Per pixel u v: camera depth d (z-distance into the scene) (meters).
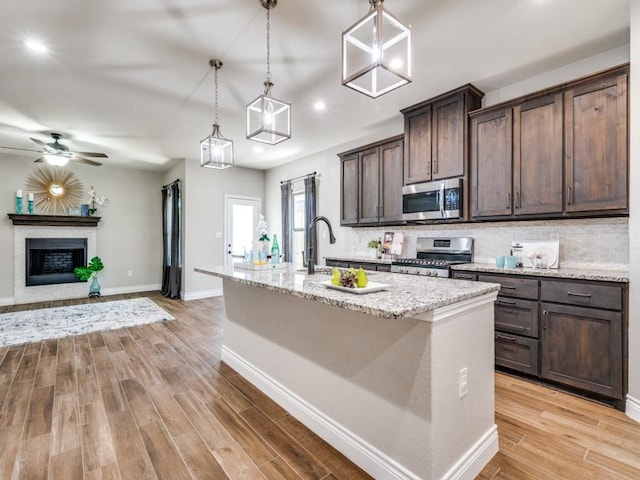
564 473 1.66
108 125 4.19
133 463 1.75
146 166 6.63
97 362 3.14
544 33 2.39
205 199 6.29
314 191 5.66
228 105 3.60
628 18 2.23
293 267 3.02
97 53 2.59
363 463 1.71
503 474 1.65
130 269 6.88
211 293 6.39
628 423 2.08
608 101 2.38
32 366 3.04
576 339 2.39
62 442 1.92
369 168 4.34
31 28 2.27
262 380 2.56
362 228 4.92
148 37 2.40
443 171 3.38
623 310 2.18
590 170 2.46
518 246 3.12
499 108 2.99
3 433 2.01
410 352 1.49
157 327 4.32
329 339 1.93
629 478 1.62
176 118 3.96
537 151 2.76
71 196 6.22
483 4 2.08
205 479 1.64
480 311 1.72
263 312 2.56
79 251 6.31
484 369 1.75
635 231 2.12
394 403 1.56
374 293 1.60
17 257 5.71
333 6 2.08
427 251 3.98
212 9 2.11
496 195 3.02
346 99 3.50
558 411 2.23
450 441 1.50
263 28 2.31
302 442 1.94
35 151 5.38
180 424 2.12
